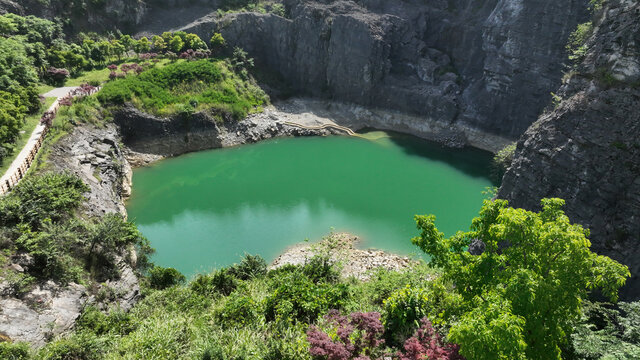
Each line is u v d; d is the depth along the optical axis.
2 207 30.78
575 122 34.94
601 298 29.00
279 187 62.53
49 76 68.75
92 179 46.56
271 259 43.81
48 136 48.19
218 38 88.06
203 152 73.12
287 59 94.31
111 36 88.19
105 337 23.73
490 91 76.88
